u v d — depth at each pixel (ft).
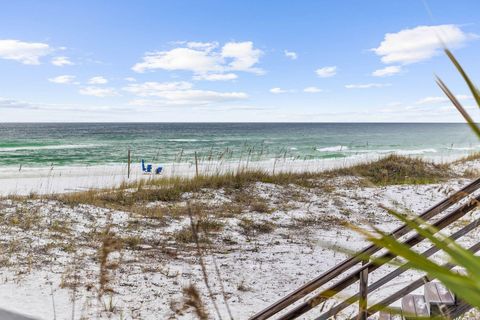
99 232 38.29
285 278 29.17
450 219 9.85
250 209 50.19
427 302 13.38
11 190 68.23
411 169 74.13
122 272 28.07
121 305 22.57
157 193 54.49
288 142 257.55
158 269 29.30
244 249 35.70
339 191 59.72
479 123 1.55
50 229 38.24
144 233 38.78
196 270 29.71
